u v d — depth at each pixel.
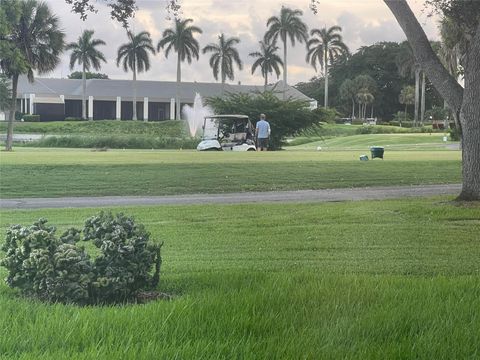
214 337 4.32
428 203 13.03
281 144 42.84
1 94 51.47
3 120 65.62
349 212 11.87
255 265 7.42
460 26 14.74
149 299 5.80
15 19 39.53
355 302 5.25
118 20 13.04
